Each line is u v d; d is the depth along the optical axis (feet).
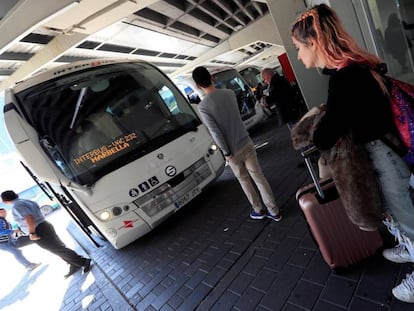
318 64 4.03
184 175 12.35
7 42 15.76
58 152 10.39
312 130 4.28
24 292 12.91
